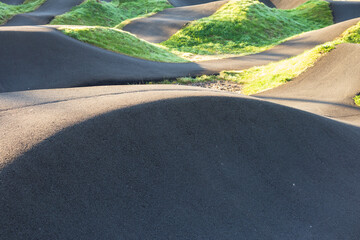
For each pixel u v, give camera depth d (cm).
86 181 312
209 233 322
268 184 423
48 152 323
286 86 1293
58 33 1778
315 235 366
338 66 1304
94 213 291
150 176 352
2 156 308
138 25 3425
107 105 454
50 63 1468
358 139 631
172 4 4862
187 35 2936
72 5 4247
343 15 3831
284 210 391
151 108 442
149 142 389
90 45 1800
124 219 299
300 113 597
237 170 420
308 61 1438
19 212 264
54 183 297
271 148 486
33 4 4328
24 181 287
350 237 376
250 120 510
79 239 267
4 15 3509
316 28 3488
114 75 1481
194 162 396
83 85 1329
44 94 573
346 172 512
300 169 477
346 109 944
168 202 335
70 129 363
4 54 1429
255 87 1405
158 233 301
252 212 369
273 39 2897
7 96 554
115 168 339
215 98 511
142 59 1881
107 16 4084
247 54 2412
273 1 5253
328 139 572
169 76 1606
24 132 362
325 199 434
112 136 373
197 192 361
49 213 274
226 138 458
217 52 2506
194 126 446
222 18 3144
